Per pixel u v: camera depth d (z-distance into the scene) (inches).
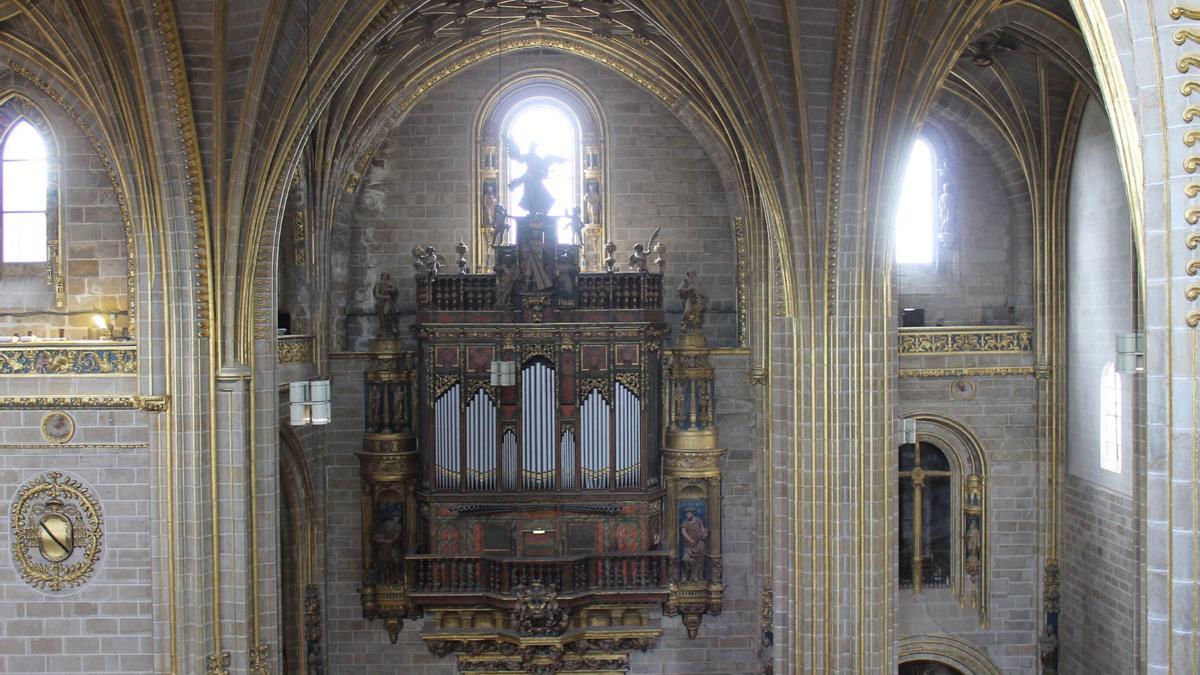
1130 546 1176.2
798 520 1127.6
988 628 1395.2
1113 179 1218.6
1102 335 1253.7
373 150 1481.3
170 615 1056.2
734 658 1497.3
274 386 1133.7
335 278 1483.8
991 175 1448.1
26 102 1184.8
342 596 1467.8
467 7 1330.0
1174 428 450.6
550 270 1424.7
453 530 1445.6
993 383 1378.0
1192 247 444.5
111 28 994.1
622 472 1441.9
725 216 1509.6
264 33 1022.4
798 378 1121.4
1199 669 452.4
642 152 1507.1
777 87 1080.8
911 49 1037.2
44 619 1083.3
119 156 1039.0
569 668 1485.0
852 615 1106.1
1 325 1180.5
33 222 1210.6
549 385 1433.3
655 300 1430.9
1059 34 1122.7
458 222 1503.4
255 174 1077.1
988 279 1453.0
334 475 1466.5
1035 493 1380.4
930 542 1419.8
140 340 1051.3
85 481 1073.5
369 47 1158.3
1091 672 1277.1
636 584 1440.7
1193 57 438.6
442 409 1433.3
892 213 1095.6
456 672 1481.3
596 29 1402.6
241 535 1074.7
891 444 1113.4
